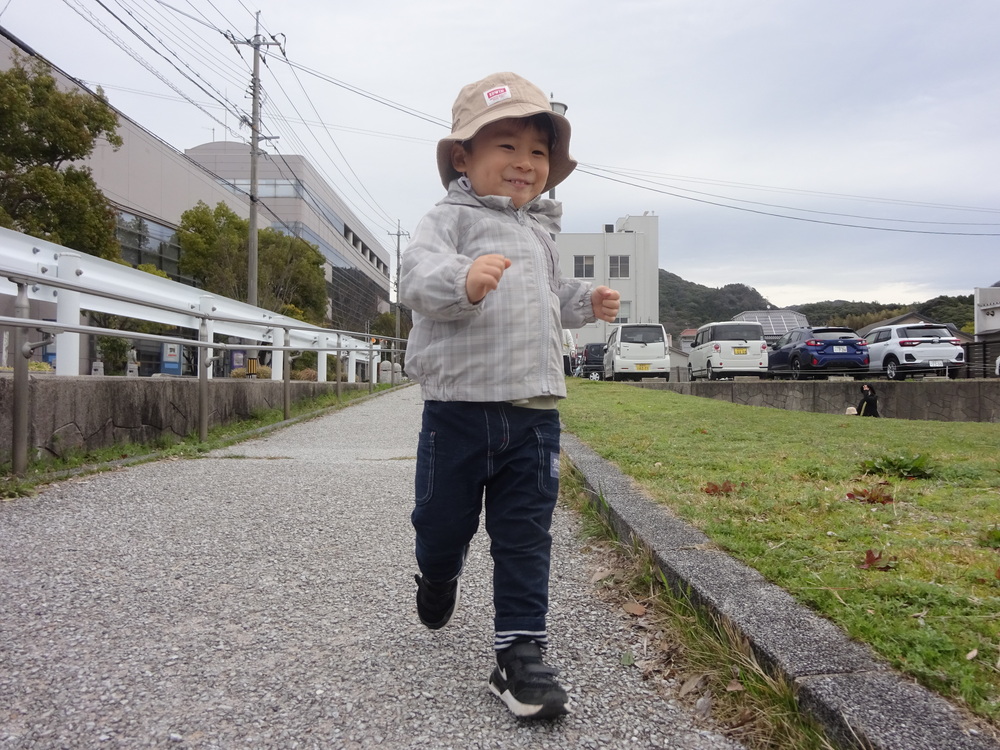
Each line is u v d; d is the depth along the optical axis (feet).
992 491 10.93
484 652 6.22
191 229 97.25
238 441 19.39
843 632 5.38
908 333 53.31
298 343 34.83
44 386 13.15
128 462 14.23
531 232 5.89
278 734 4.83
